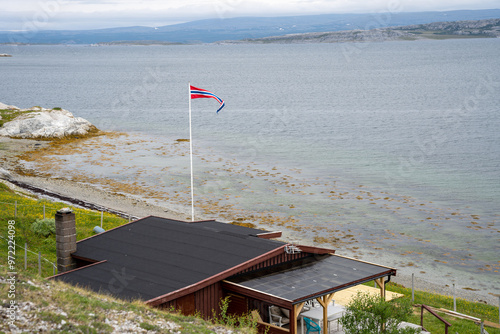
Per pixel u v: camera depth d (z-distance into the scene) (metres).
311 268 20.14
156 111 125.50
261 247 20.12
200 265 18.56
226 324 17.17
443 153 72.38
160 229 22.50
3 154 66.44
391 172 61.09
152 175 58.78
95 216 37.09
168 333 13.59
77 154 69.62
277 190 52.78
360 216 44.47
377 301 17.17
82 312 13.29
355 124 101.75
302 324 18.75
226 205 47.38
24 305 12.77
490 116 108.75
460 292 29.58
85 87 186.38
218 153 72.25
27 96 156.00
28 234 29.22
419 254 35.94
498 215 44.75
